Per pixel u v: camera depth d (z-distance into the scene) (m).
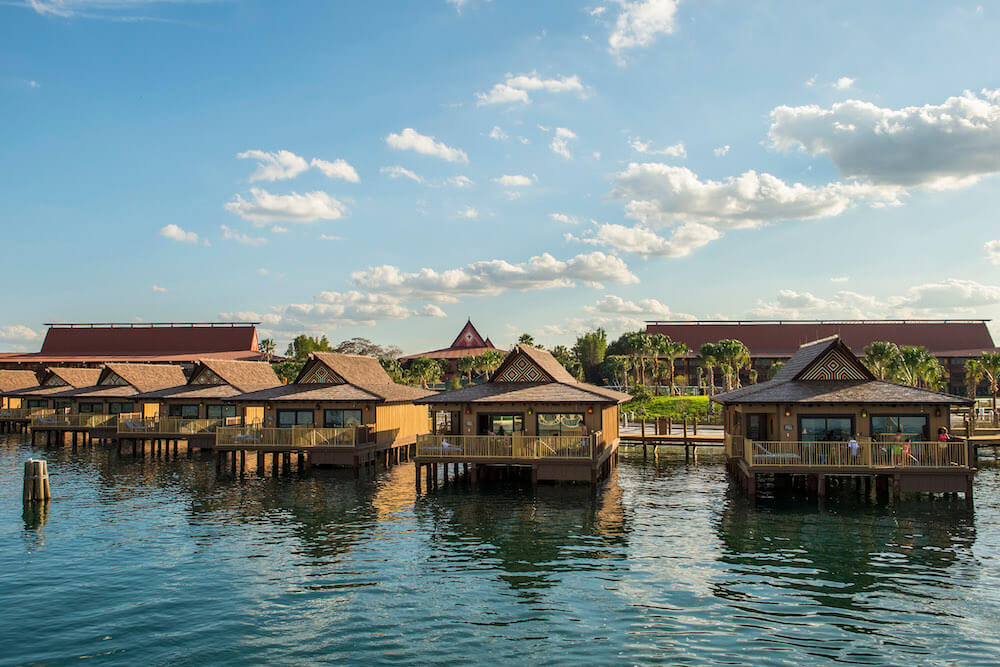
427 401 39.59
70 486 40.41
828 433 34.59
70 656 16.77
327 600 20.45
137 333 135.12
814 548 25.67
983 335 129.62
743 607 19.61
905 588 21.14
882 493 35.34
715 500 35.00
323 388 49.00
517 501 34.91
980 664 15.97
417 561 24.36
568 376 50.66
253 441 44.81
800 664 15.99
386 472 45.69
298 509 33.28
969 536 27.23
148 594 21.11
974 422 53.56
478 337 166.38
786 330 134.88
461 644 17.25
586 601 20.19
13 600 20.64
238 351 129.88
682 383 111.38
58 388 76.00
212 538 27.73
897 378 77.12
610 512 32.22
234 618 19.09
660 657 16.39
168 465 49.53
